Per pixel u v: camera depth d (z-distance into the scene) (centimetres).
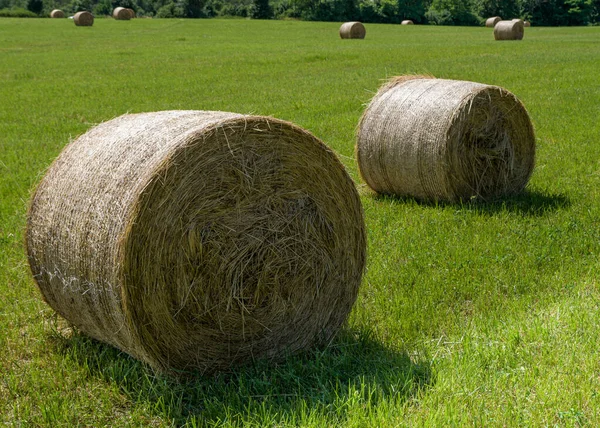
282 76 2377
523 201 909
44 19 7056
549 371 459
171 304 463
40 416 446
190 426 434
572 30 6009
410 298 598
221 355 494
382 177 943
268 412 419
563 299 580
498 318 557
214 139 465
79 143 519
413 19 8356
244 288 489
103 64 2884
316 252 520
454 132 878
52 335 557
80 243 468
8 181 1021
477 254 707
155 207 446
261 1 8769
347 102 1720
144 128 491
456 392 437
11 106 1809
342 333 548
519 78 2155
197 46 3884
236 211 480
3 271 682
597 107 1583
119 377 487
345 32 4662
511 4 8731
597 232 761
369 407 419
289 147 498
